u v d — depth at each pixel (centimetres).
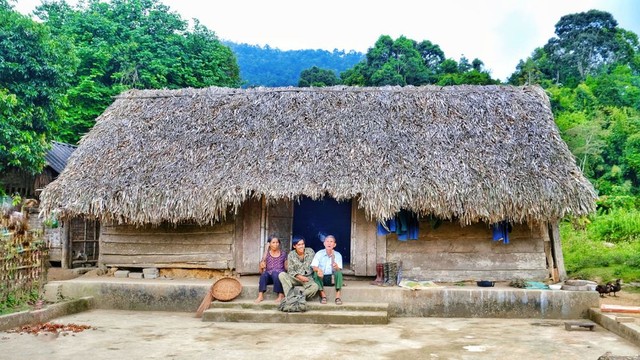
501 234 962
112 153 1054
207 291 941
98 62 2564
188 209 938
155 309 951
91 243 1400
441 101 1082
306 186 927
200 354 624
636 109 3584
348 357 609
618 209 2238
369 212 937
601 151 3019
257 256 1032
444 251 1000
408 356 614
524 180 912
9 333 725
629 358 564
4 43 1503
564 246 1662
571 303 881
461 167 937
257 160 988
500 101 1072
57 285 955
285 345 674
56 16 2772
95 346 661
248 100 1136
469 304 897
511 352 633
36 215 1429
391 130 1020
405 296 905
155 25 2912
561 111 3662
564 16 5603
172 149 1041
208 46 3083
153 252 1059
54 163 1636
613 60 5038
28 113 1522
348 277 1025
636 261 1331
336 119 1054
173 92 1195
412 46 4409
